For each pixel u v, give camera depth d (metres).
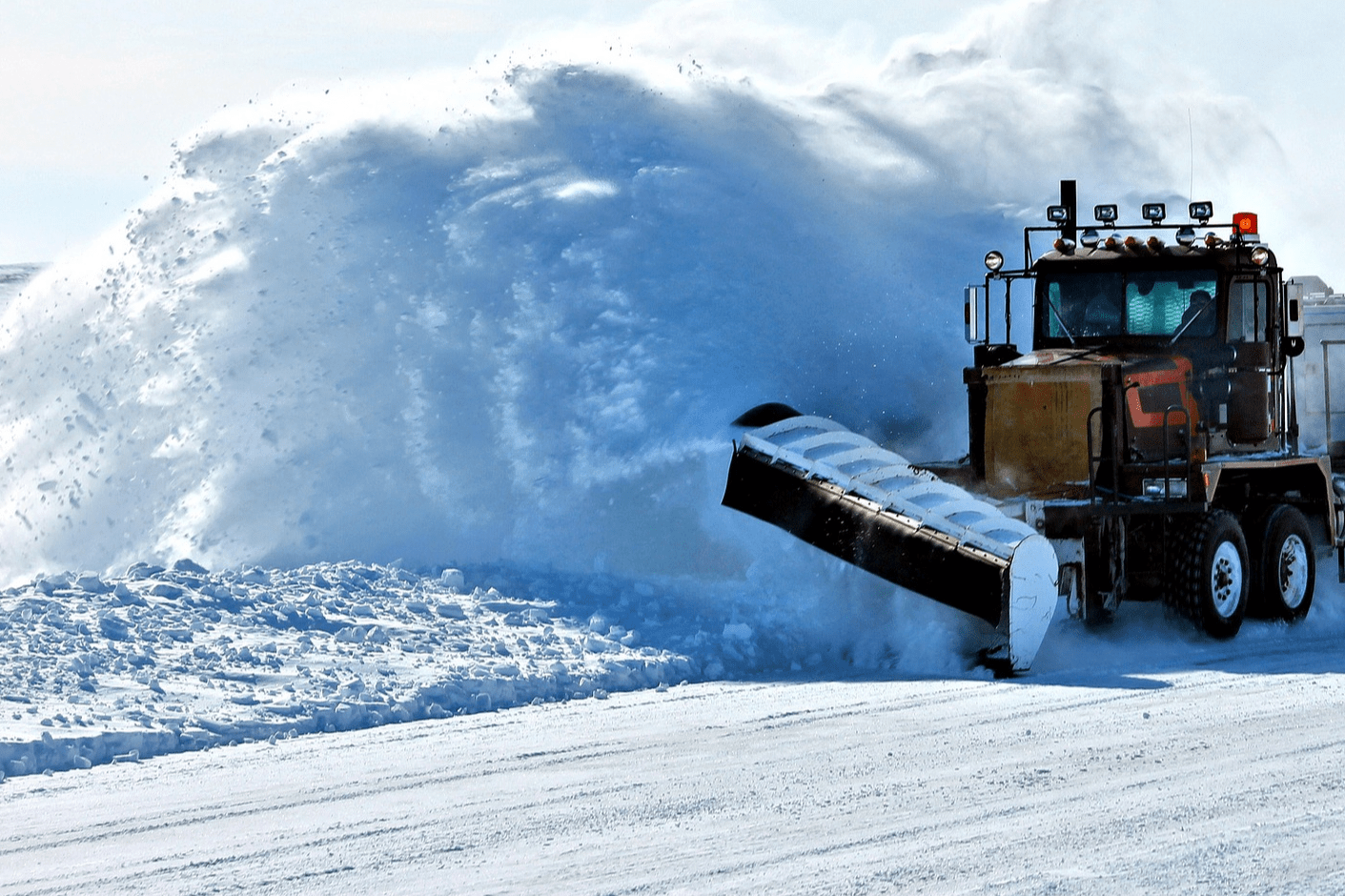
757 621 22.25
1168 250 24.38
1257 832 12.19
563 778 14.45
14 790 14.38
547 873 11.42
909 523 21.20
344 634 20.44
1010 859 11.56
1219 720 16.83
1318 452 27.95
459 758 15.41
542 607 22.52
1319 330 28.94
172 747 16.11
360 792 14.03
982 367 23.42
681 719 17.34
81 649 19.02
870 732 16.41
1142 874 11.12
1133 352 24.28
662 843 12.17
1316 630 24.38
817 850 11.90
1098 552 22.52
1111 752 15.22
